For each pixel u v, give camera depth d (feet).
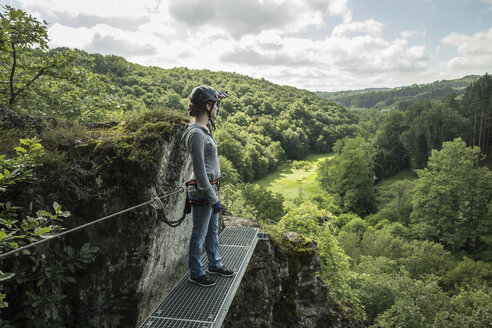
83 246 9.46
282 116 447.01
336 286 32.19
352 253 122.31
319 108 535.60
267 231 21.27
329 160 254.47
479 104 256.11
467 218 146.41
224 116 426.92
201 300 9.78
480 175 151.53
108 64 408.26
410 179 244.63
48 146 10.99
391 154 264.31
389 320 68.69
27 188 9.07
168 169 11.26
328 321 22.52
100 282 9.82
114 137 11.10
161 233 10.87
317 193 217.56
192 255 10.53
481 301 75.82
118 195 10.13
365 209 195.21
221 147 246.06
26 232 7.67
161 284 11.40
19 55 17.46
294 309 19.79
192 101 9.81
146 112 12.36
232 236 15.76
